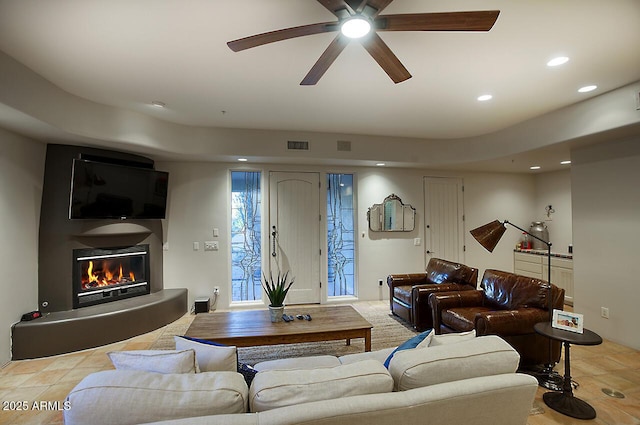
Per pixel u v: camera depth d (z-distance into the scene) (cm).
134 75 279
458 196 587
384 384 134
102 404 115
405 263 560
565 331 238
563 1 185
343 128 452
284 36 175
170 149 413
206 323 309
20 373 292
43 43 227
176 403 118
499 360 150
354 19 161
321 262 525
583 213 389
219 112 379
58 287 359
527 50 242
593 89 316
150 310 396
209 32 214
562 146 391
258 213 512
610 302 361
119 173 397
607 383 272
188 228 483
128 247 424
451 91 321
